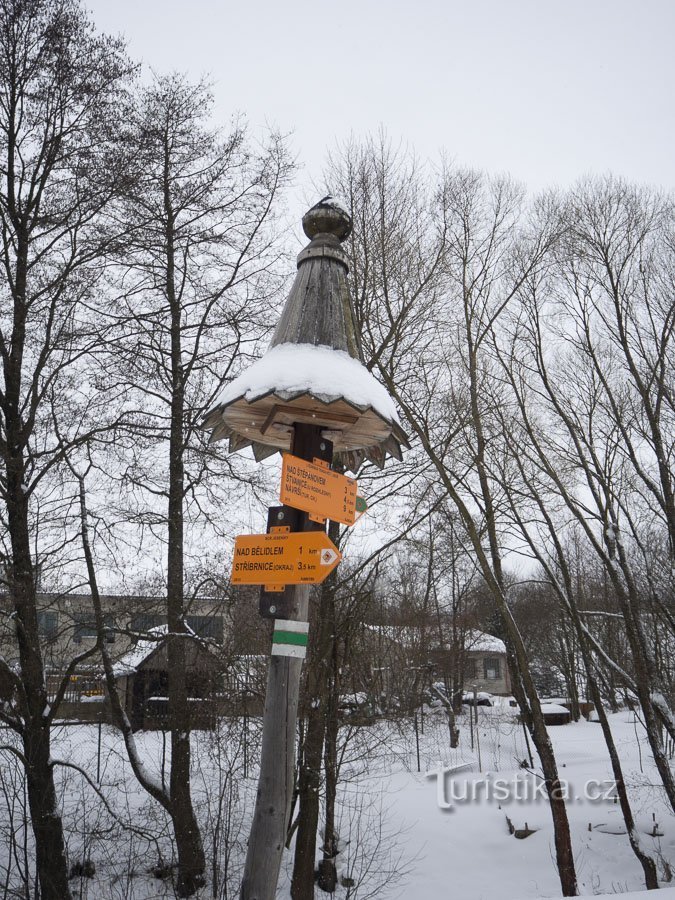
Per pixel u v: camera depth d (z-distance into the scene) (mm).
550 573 15594
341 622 12227
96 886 10852
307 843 11297
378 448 4801
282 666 3713
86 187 11469
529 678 14289
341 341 4246
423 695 23484
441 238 14789
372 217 13664
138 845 12062
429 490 13547
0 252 11273
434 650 26234
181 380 12219
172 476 12273
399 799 17078
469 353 14633
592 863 15281
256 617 13727
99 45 12031
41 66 11461
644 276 16453
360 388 3965
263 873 3471
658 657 17703
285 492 3748
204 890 11078
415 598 28297
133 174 11836
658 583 17250
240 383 4055
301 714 11727
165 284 12656
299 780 11602
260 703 13117
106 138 11867
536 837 15922
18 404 10852
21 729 10188
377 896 12609
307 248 4637
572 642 30750
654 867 13797
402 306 13516
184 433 12266
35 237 11203
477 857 14633
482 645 45094
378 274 13539
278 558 3797
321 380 3854
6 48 11367
